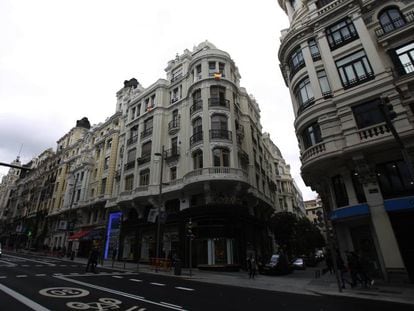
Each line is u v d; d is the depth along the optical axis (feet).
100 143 134.92
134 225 91.97
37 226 160.15
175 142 93.45
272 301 29.66
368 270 46.68
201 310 23.80
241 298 30.91
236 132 89.30
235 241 71.67
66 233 132.36
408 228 42.37
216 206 69.67
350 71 54.44
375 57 51.31
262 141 128.98
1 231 222.48
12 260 74.79
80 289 32.40
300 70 62.69
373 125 46.55
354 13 57.16
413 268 40.55
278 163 173.17
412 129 42.83
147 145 101.14
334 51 57.62
